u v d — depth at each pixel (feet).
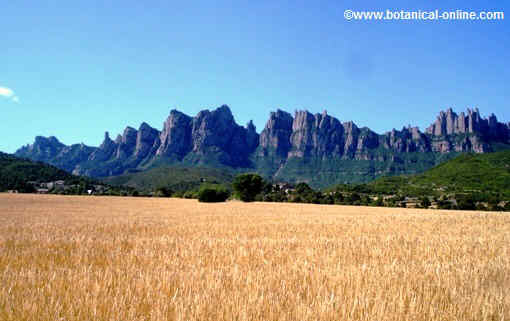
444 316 20.26
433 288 25.62
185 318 18.75
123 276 27.02
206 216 117.80
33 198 266.98
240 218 107.14
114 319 18.33
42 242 46.80
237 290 23.24
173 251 40.29
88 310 19.43
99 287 23.09
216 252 39.68
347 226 81.15
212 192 274.36
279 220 99.76
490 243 53.52
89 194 425.69
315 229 72.69
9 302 20.21
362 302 21.16
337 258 37.01
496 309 21.62
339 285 25.00
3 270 29.35
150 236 56.95
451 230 75.46
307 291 23.98
